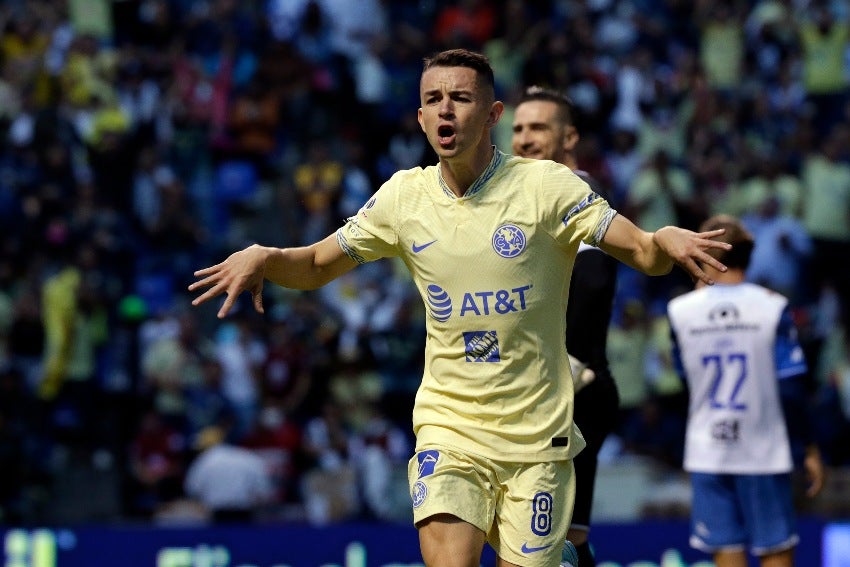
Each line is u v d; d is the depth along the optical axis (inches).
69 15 2256.4
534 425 655.8
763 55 2549.2
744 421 986.1
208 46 2271.2
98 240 1873.8
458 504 641.6
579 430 733.9
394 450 1788.9
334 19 2352.4
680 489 1662.2
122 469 1726.1
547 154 828.0
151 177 2048.5
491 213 652.7
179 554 1318.9
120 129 2059.5
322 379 1818.4
